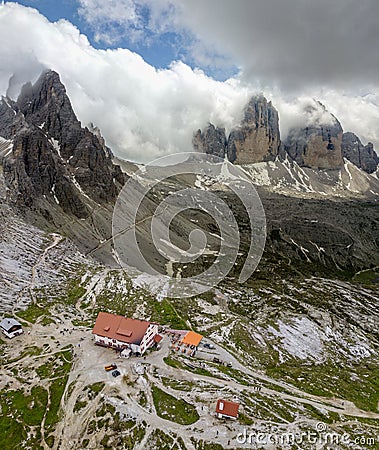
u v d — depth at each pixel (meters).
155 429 51.72
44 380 64.56
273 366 86.00
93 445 50.62
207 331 94.94
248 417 55.75
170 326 92.56
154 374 65.38
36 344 77.75
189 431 51.50
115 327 75.12
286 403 65.44
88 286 114.75
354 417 67.38
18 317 90.75
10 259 119.00
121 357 70.94
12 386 63.94
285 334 109.00
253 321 114.81
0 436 53.97
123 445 49.88
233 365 79.00
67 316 92.94
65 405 57.94
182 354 76.75
